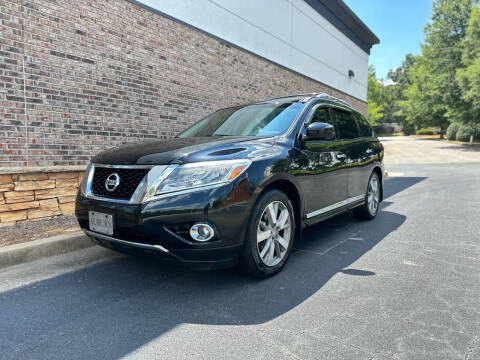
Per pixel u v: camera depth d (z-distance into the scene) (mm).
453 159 19500
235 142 2980
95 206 2756
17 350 1926
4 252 3203
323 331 2113
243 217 2631
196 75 6867
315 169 3518
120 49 5418
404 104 35031
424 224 5016
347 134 4520
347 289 2740
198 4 6879
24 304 2490
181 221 2443
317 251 3732
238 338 2045
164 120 6215
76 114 4867
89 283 2875
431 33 30344
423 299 2549
